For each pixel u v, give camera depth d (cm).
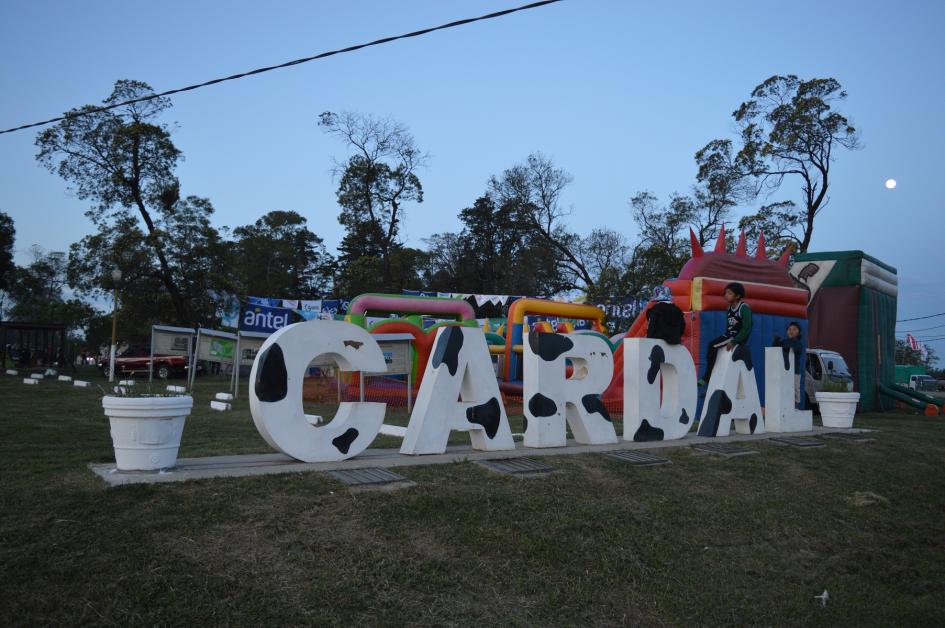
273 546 487
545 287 5119
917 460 1055
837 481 884
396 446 889
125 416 604
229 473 614
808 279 2100
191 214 3266
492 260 5484
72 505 505
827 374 1866
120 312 3259
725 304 1495
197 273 3272
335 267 6059
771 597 565
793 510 755
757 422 1123
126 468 607
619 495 704
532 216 5000
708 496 752
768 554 644
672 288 1533
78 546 448
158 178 3212
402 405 1558
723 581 577
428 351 1609
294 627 406
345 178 4256
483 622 452
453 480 669
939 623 557
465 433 1086
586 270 4912
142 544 461
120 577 421
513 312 1800
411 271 5238
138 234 3095
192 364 1850
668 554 600
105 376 3012
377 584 465
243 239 5731
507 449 845
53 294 4656
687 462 866
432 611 452
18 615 376
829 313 2056
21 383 2080
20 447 766
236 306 3312
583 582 527
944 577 654
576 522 614
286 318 2028
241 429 1045
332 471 658
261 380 673
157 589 416
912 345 7562
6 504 505
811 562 648
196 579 432
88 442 830
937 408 1992
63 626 375
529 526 589
